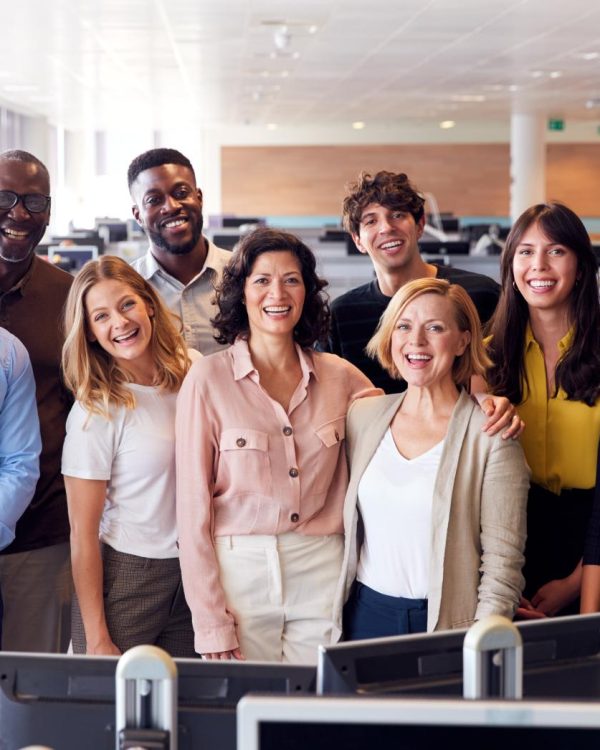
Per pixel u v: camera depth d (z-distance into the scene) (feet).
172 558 7.90
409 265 9.81
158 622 7.95
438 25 29.53
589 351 7.68
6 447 7.80
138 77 42.47
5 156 8.92
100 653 7.70
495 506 6.77
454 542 6.77
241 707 3.19
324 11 27.22
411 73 41.27
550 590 7.75
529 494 7.97
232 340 7.58
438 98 51.37
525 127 60.44
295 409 7.45
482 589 6.69
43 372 8.92
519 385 7.95
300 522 7.32
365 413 7.38
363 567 7.12
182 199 10.51
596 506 7.42
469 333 7.02
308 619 7.27
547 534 7.88
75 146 71.00
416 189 9.80
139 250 35.65
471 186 70.74
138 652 3.83
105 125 66.85
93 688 4.36
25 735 4.34
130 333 7.63
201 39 32.19
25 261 8.98
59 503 8.95
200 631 7.20
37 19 28.32
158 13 27.40
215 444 7.36
